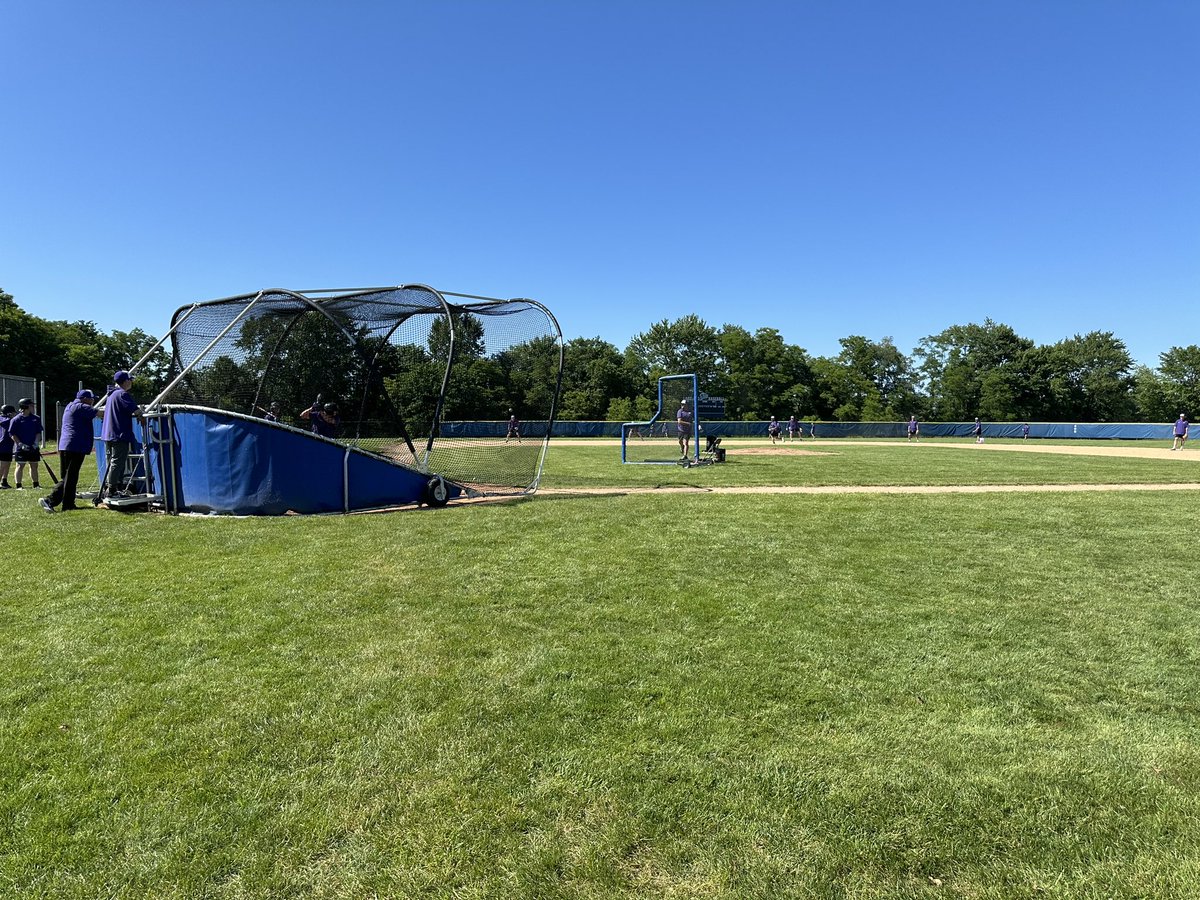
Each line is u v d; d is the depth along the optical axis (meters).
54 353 46.34
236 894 1.98
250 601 4.73
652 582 5.35
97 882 2.02
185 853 2.14
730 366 71.00
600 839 2.22
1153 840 2.24
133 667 3.57
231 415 8.28
